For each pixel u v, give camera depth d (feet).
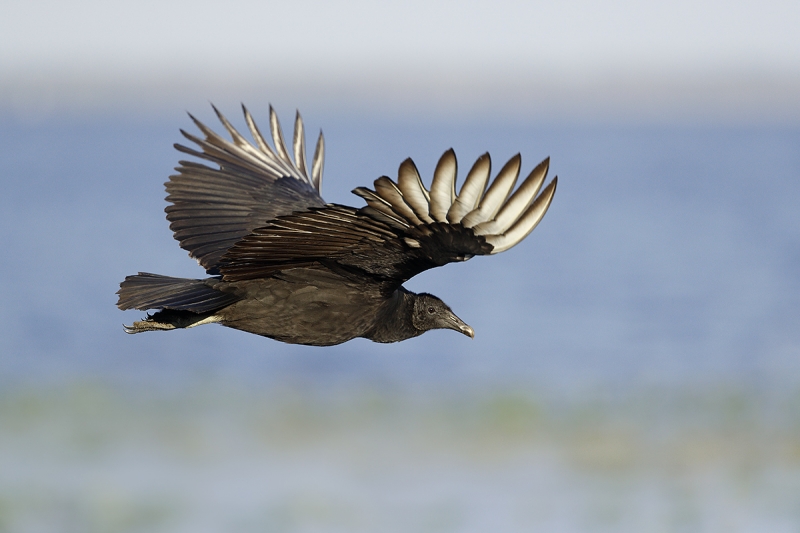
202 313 21.61
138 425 50.47
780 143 349.20
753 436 48.01
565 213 151.64
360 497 40.45
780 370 62.18
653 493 41.01
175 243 118.42
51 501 40.11
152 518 38.60
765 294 87.20
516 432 49.19
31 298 84.79
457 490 41.81
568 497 40.83
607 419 51.29
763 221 137.39
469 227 18.24
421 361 65.62
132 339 70.64
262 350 67.36
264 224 23.98
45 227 131.34
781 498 40.34
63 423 50.78
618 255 112.06
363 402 55.06
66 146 343.26
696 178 208.13
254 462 45.03
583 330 75.46
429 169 229.86
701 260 106.73
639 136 400.67
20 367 63.16
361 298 21.30
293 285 21.16
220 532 37.55
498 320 78.69
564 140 365.61
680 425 50.01
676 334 73.87
